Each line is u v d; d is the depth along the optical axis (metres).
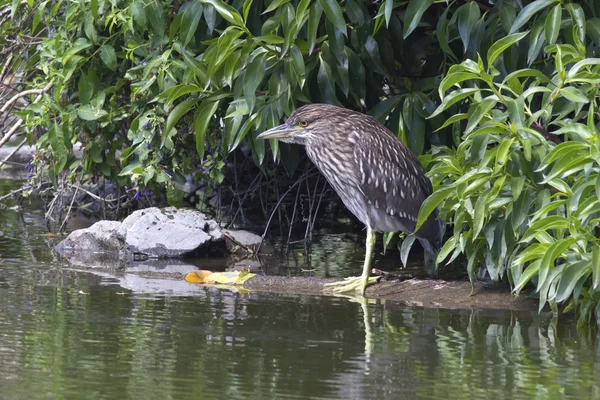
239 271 12.11
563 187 8.77
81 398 6.43
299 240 15.09
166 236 13.38
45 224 16.00
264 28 10.84
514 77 9.05
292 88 11.62
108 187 17.47
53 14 13.16
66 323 8.76
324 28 11.61
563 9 10.30
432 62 12.38
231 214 16.33
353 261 13.39
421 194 11.58
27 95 15.20
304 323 9.18
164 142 12.75
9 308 9.38
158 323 8.91
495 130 8.84
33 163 14.55
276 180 15.44
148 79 13.17
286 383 6.93
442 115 11.85
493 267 10.09
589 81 8.59
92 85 13.52
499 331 9.08
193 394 6.59
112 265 12.52
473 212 9.50
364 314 9.76
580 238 8.50
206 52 10.87
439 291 10.97
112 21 12.92
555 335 8.95
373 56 11.58
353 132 11.43
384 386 6.92
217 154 13.73
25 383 6.75
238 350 7.91
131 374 7.07
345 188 11.62
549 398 6.70
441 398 6.65
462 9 10.43
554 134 9.40
